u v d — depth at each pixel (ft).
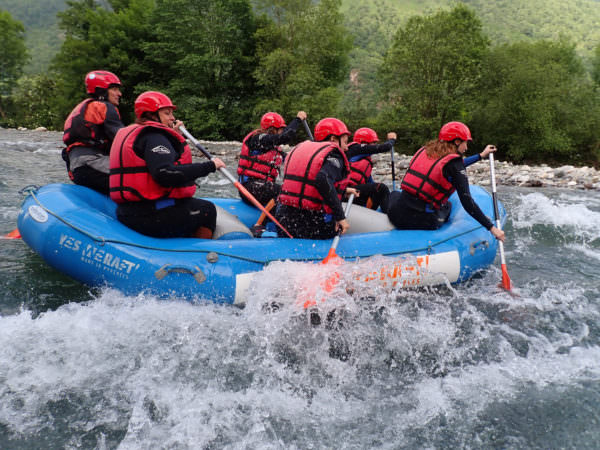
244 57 81.76
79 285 11.20
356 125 83.82
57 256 10.32
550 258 15.42
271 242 10.77
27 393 7.44
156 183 10.00
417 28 73.20
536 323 10.62
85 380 7.83
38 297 10.52
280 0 78.02
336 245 10.77
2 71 126.21
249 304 9.80
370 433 7.06
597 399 7.85
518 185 33.47
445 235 12.32
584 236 18.11
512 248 16.47
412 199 12.53
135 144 9.78
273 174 14.87
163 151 9.50
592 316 11.02
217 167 10.62
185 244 10.30
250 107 82.94
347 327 9.88
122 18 90.22
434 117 75.66
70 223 10.28
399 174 37.40
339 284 10.04
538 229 19.07
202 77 82.28
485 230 13.12
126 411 7.21
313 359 8.86
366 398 7.89
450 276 11.97
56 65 95.20
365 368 8.73
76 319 9.41
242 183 14.79
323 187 10.29
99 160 11.88
